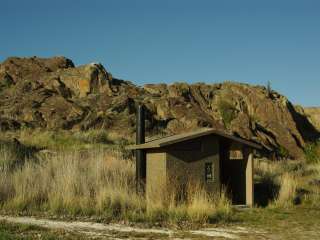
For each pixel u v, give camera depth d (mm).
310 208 17141
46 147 27766
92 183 17500
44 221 13719
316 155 32562
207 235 12031
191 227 13188
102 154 22500
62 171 18469
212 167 16562
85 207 15266
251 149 17438
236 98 66750
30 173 18469
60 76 56031
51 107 45938
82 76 55000
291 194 18656
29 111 44625
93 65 56531
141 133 18625
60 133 33375
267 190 20266
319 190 21125
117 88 55219
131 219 14031
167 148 16047
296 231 12914
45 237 10852
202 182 16344
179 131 46594
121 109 46094
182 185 16078
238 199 17844
